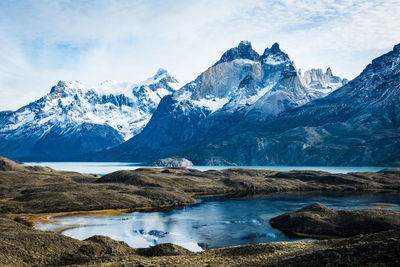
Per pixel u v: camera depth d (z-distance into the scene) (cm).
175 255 5138
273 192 15688
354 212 7794
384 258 2998
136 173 17125
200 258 4559
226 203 12144
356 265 3023
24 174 17288
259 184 16925
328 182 17675
